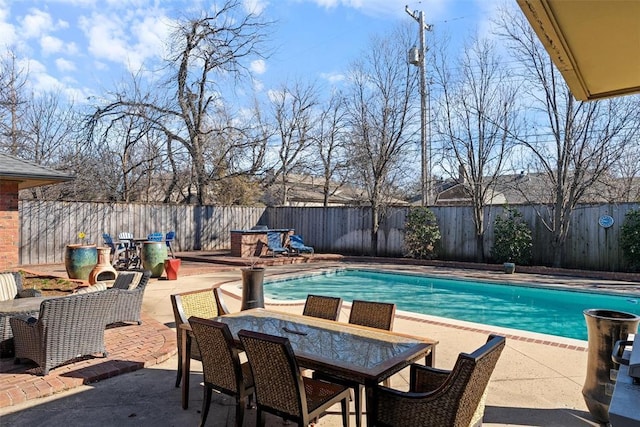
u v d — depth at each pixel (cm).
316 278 1198
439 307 904
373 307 370
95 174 1759
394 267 1283
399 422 234
